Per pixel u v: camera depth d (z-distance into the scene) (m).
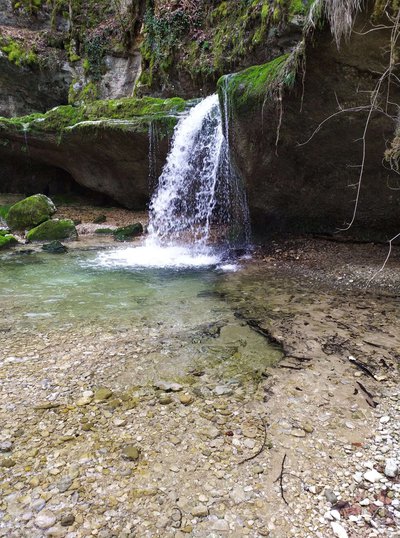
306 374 2.97
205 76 10.00
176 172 8.98
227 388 2.77
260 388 2.78
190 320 4.03
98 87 14.01
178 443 2.21
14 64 13.70
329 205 6.80
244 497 1.86
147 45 11.53
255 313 4.23
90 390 2.72
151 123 9.00
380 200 6.24
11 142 11.98
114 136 9.70
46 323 3.92
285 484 1.93
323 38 4.37
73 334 3.65
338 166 6.09
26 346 3.39
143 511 1.77
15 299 4.66
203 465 2.05
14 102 14.66
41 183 14.02
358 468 2.03
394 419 2.44
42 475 1.95
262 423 2.39
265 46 8.45
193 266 6.41
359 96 4.85
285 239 7.52
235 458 2.10
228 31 9.54
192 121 8.23
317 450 2.17
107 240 9.01
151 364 3.10
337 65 4.63
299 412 2.51
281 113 5.32
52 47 14.38
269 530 1.69
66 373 2.94
